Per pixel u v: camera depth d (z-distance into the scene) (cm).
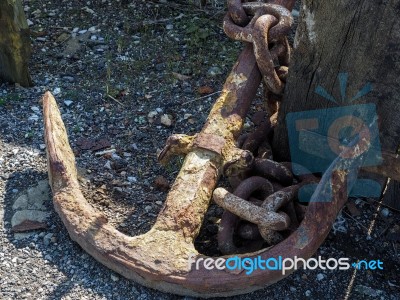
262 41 161
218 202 145
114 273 149
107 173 179
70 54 224
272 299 147
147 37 232
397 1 137
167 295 144
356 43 147
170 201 147
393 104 149
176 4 247
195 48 228
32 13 241
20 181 174
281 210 153
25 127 192
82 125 195
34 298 144
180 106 204
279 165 160
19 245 156
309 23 152
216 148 152
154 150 188
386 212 173
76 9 243
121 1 247
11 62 202
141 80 214
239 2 170
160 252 140
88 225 146
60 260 153
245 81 163
